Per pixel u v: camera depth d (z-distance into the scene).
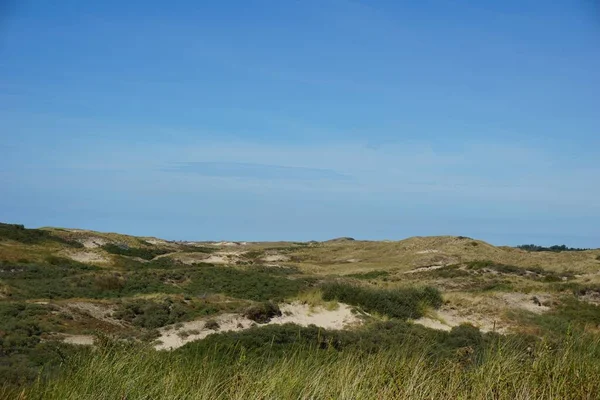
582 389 6.18
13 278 37.47
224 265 59.62
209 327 21.03
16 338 17.47
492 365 6.61
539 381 6.39
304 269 62.00
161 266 56.72
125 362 6.62
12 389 6.46
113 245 67.88
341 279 44.50
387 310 23.20
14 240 54.69
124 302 26.03
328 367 6.57
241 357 6.64
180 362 7.08
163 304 25.53
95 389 6.11
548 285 34.19
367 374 6.39
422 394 6.00
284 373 6.41
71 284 34.72
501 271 49.66
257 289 37.19
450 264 57.78
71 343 17.17
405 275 52.56
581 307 26.30
